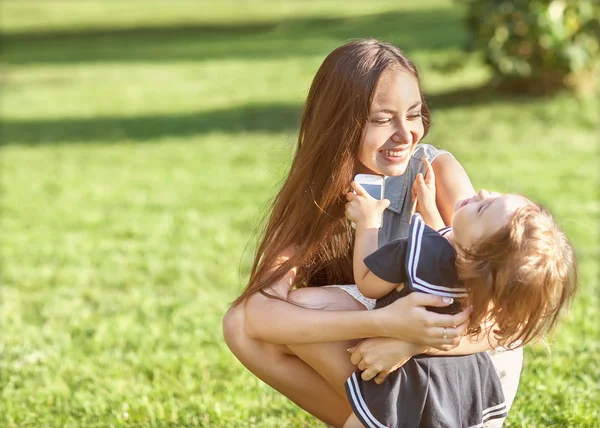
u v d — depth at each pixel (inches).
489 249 102.6
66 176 397.7
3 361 186.1
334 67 118.3
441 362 112.7
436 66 477.4
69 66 816.9
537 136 388.5
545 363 165.0
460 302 110.3
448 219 126.3
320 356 118.1
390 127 116.7
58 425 154.0
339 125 117.2
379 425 110.7
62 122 548.7
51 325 210.5
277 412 153.7
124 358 183.8
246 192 345.7
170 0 1502.2
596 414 144.6
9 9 1477.6
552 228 103.6
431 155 128.0
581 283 216.1
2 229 310.8
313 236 123.0
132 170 402.6
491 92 460.4
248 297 124.2
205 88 637.3
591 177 326.6
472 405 113.9
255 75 677.9
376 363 110.5
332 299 120.8
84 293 235.6
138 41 983.6
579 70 428.8
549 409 147.8
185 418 151.8
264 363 124.6
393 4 1049.5
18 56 919.0
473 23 435.5
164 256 266.1
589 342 177.5
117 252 274.7
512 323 104.9
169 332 199.0
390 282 111.1
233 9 1261.1
